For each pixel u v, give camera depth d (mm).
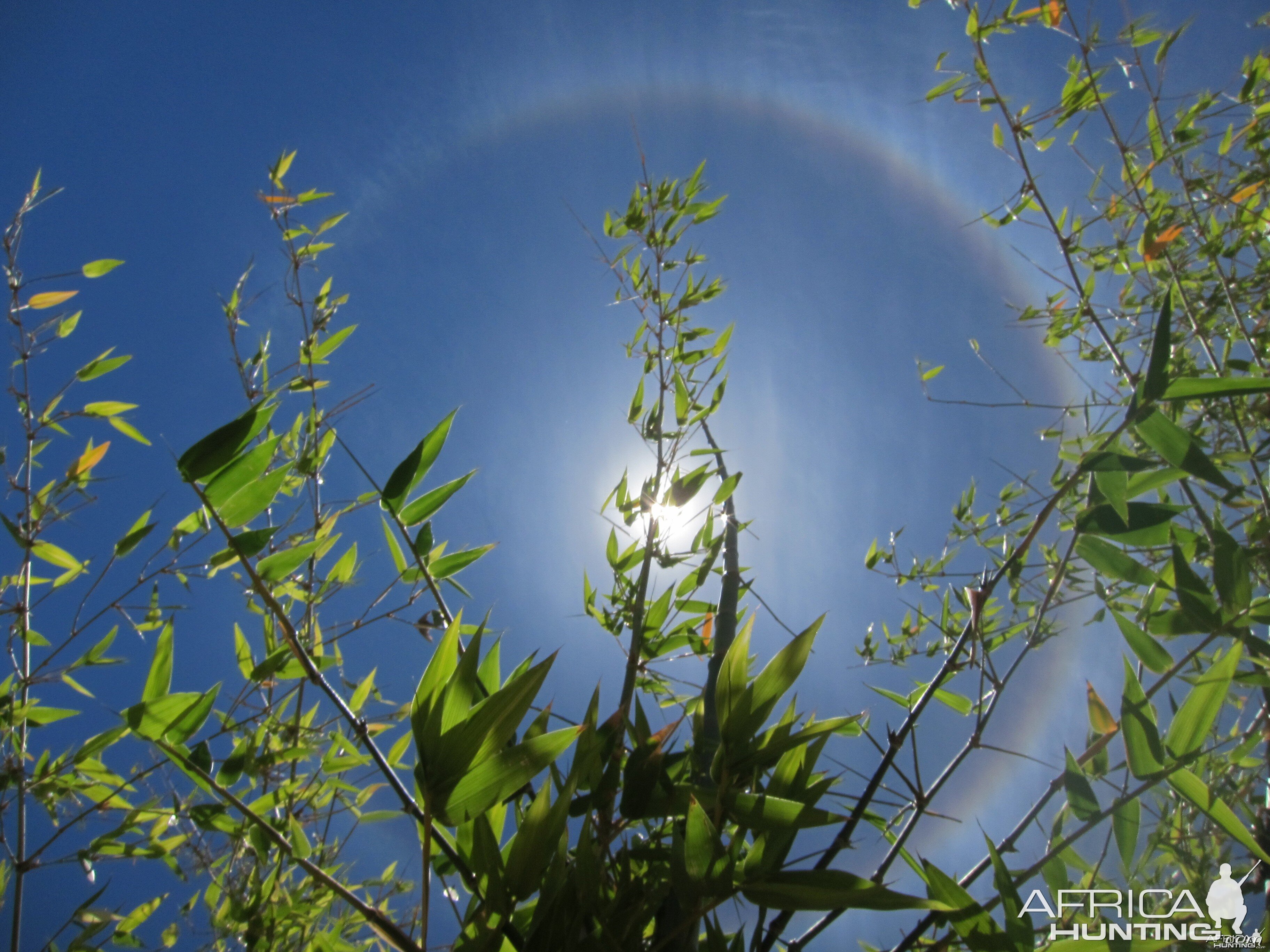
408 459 943
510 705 710
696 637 1148
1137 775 785
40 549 1184
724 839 923
